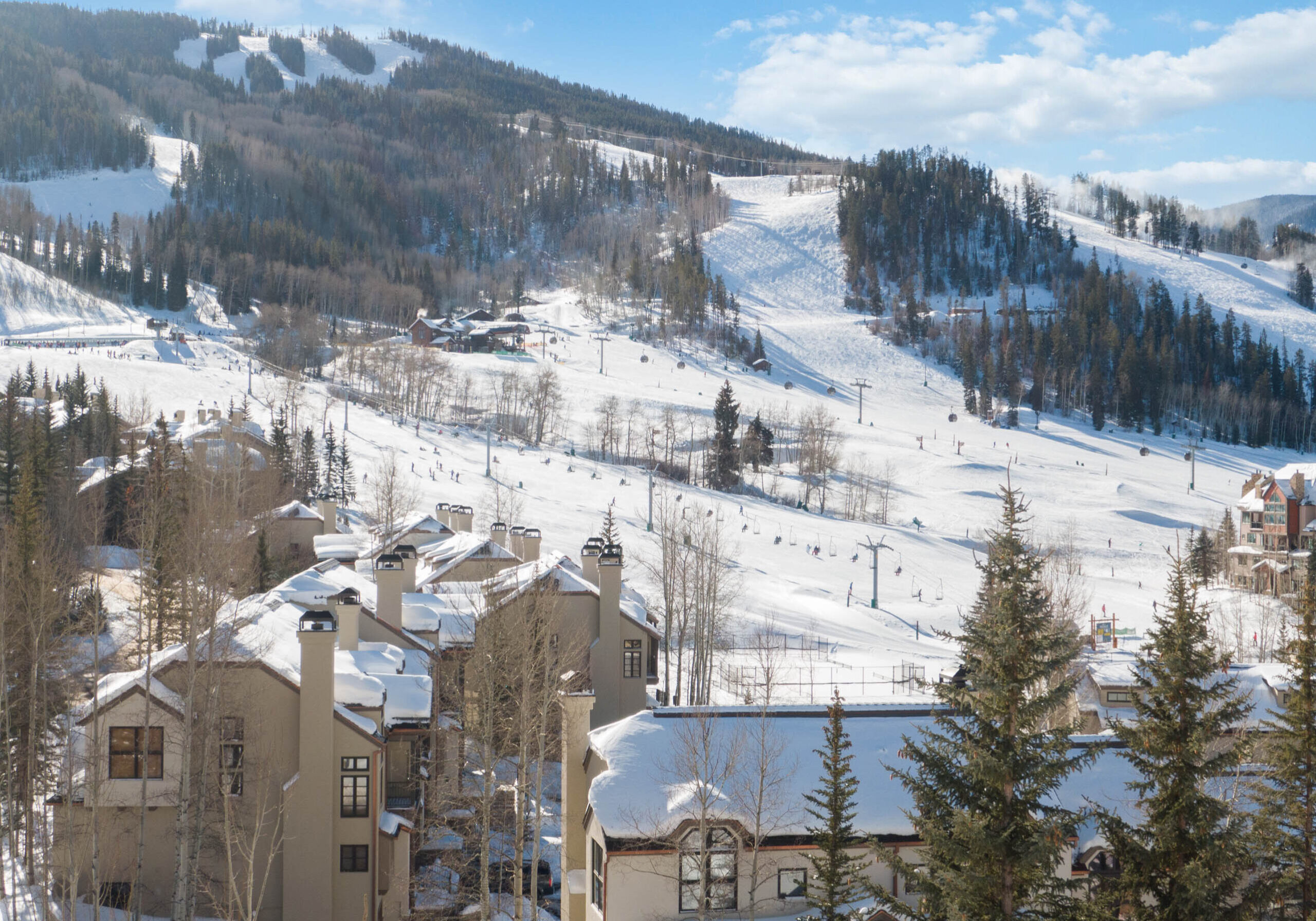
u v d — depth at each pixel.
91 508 77.94
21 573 45.47
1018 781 22.98
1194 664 24.33
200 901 37.16
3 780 42.62
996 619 23.67
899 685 75.44
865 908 29.14
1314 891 27.11
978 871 22.83
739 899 30.44
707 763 30.19
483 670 42.06
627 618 58.53
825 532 142.00
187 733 34.22
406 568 61.69
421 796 44.81
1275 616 95.75
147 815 37.22
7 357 169.25
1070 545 121.38
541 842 47.84
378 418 175.50
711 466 175.50
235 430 112.06
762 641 86.75
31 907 36.28
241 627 40.44
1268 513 147.62
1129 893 24.36
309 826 37.34
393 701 43.94
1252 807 31.41
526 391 195.50
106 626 63.62
